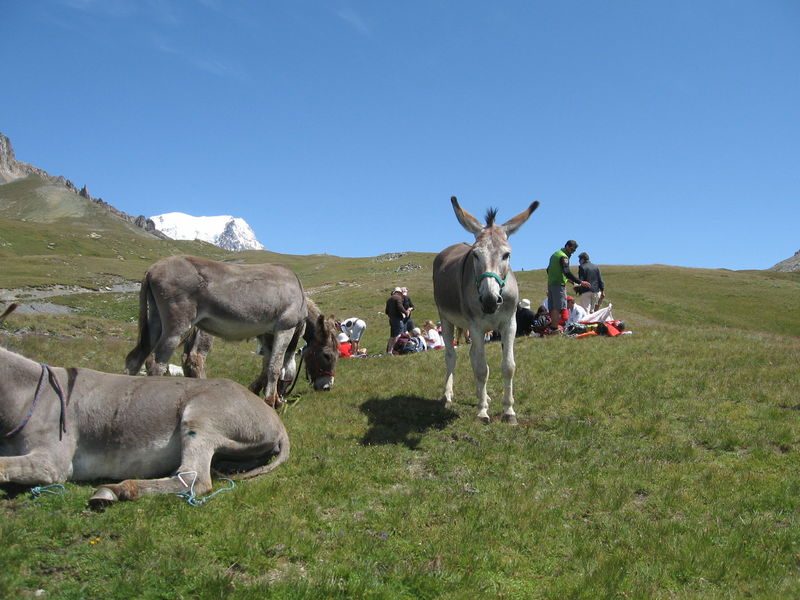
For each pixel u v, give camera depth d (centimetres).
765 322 4669
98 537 519
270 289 995
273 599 451
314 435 855
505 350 959
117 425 638
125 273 7794
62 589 445
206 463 629
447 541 553
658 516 634
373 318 3684
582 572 520
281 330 1016
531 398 1068
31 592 439
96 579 463
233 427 664
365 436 863
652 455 802
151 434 645
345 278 8094
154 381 677
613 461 782
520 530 586
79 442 633
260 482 657
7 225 13125
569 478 720
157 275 905
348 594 464
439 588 482
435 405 1046
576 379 1185
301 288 1062
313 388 1189
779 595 491
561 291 1805
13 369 618
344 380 1294
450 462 764
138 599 441
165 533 532
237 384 705
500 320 950
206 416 650
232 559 503
